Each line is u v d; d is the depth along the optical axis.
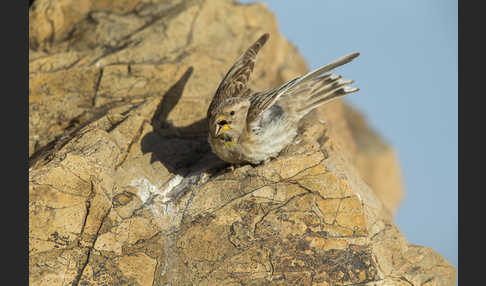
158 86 14.73
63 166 11.20
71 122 14.03
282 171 11.84
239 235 11.41
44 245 10.94
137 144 12.97
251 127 11.69
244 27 17.31
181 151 13.49
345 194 11.52
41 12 15.78
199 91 14.85
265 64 17.25
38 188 10.99
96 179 11.31
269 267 11.23
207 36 16.47
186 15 16.39
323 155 12.00
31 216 10.92
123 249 11.20
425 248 12.30
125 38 15.98
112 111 13.84
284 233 11.38
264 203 11.62
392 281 11.37
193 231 11.47
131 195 11.83
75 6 16.38
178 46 15.88
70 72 14.49
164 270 11.19
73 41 15.92
